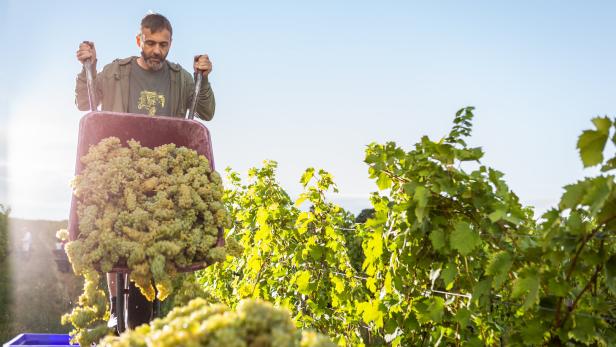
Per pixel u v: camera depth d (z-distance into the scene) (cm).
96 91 417
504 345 317
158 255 282
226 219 329
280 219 517
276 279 523
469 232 262
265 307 162
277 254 513
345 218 666
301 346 152
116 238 290
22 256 1402
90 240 292
